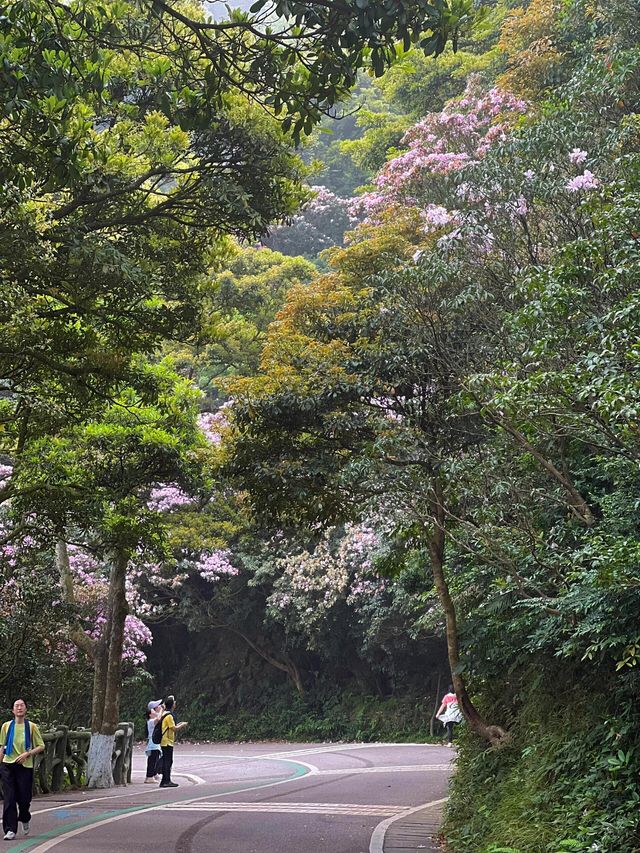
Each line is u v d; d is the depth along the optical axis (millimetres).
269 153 11438
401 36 6938
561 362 8203
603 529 7941
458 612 12695
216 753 29062
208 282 12781
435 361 11102
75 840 10250
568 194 9625
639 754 7535
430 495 10164
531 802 8508
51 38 7883
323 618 30781
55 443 14914
